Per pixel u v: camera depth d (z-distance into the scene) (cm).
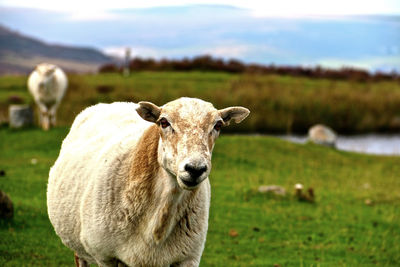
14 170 1458
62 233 577
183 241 504
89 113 654
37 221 981
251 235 1133
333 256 1059
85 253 571
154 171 487
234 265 938
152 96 3344
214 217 1221
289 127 3189
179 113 461
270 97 3441
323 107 3441
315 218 1322
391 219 1376
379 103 3619
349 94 3697
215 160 1859
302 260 1006
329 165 2055
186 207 496
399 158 2295
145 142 505
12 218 957
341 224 1295
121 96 3288
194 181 430
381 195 1650
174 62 4978
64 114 2716
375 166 2138
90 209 509
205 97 3394
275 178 1723
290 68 5281
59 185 574
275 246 1083
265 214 1298
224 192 1454
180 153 440
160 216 478
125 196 493
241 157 1938
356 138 3156
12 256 796
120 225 492
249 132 3106
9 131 2036
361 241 1174
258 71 4888
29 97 3306
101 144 568
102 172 515
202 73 4706
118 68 4834
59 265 792
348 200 1555
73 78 3428
